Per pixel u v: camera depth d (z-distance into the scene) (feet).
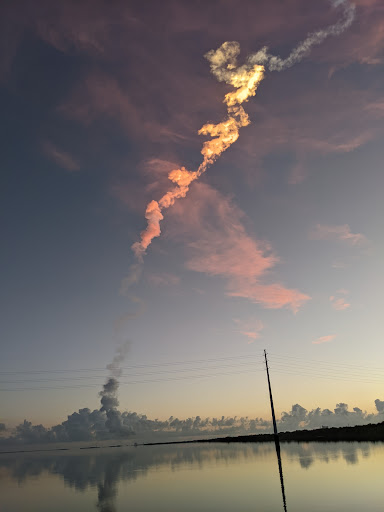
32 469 197.88
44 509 70.44
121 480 113.39
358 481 80.28
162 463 173.17
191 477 108.78
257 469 116.26
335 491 70.54
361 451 152.97
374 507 56.03
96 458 289.53
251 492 75.56
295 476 93.71
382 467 99.86
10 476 156.04
